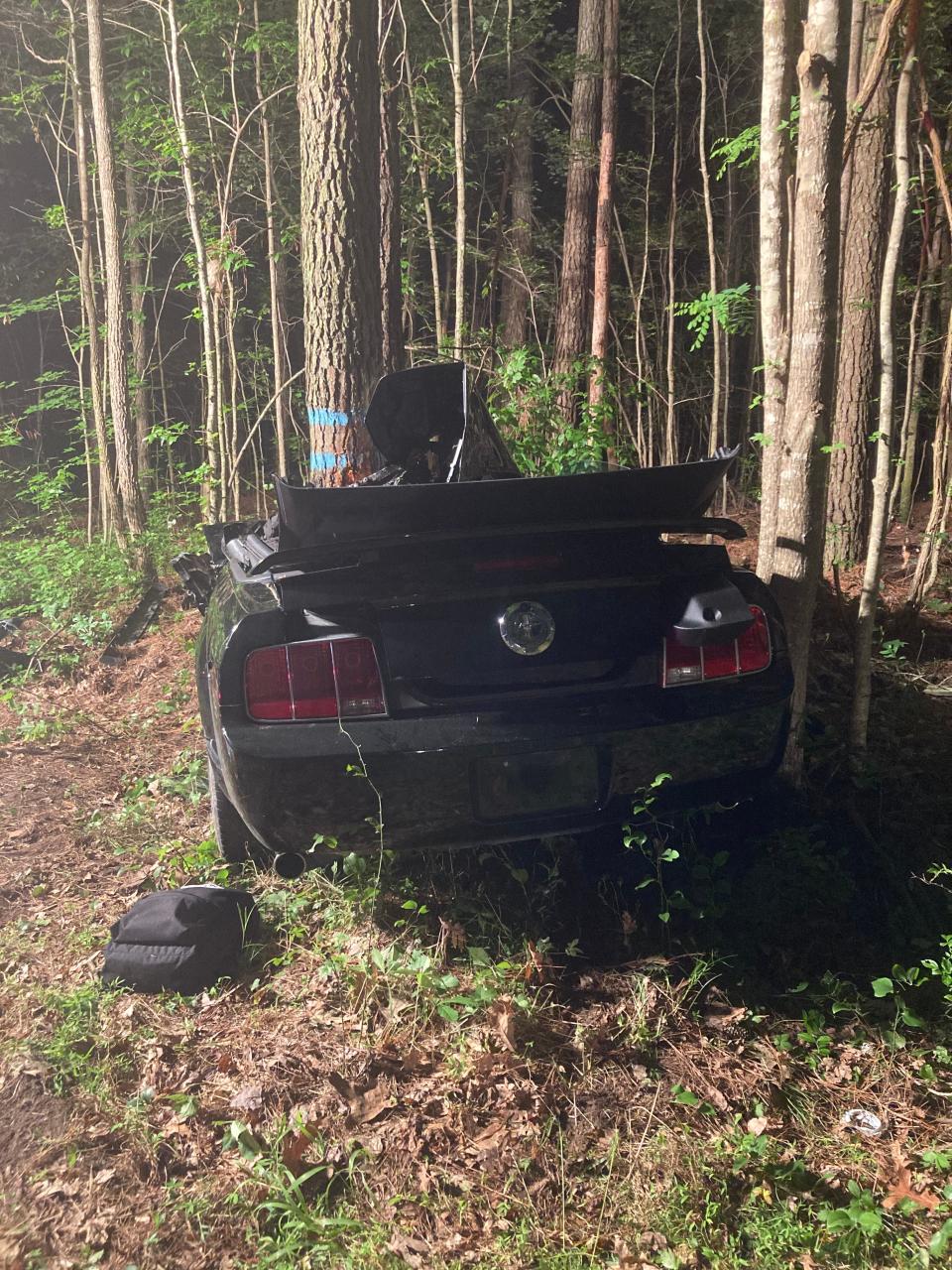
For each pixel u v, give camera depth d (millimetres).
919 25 3863
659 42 17047
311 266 6266
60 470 14812
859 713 4230
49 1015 3072
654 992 3098
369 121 6176
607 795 3205
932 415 13578
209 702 3420
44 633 8633
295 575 3055
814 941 3363
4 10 16203
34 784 5090
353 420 6340
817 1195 2451
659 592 3311
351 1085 2746
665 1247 2293
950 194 4836
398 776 3061
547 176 22609
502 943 3354
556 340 15719
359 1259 2229
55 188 20219
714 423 12578
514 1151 2549
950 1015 2998
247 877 3859
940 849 3805
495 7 14359
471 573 3152
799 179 3812
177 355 23094
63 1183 2453
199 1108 2684
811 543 3959
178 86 10500
